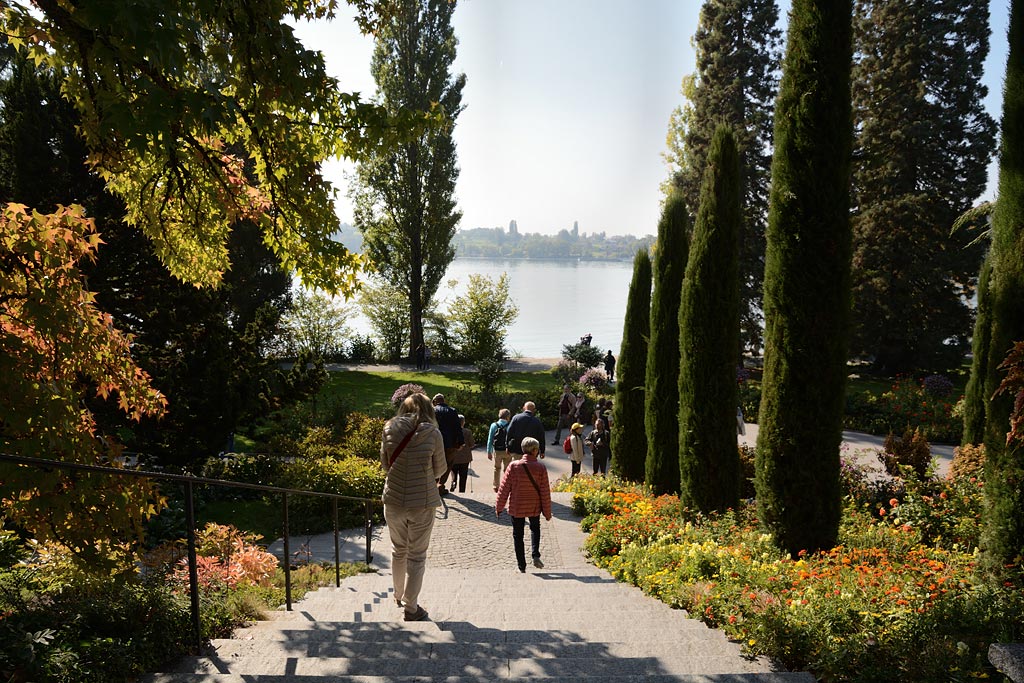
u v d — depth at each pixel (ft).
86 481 18.45
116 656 11.96
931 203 111.55
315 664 13.33
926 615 15.06
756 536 27.12
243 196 24.17
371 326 143.23
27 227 18.98
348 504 41.24
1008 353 17.89
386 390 101.50
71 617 13.08
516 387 105.91
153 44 12.48
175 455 38.96
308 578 25.32
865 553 24.79
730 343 33.47
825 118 25.36
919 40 110.83
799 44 25.64
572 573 28.71
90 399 33.91
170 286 42.04
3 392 17.70
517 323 236.63
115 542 18.56
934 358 112.98
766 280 27.04
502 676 13.08
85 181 47.29
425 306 137.18
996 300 18.92
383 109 20.36
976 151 110.93
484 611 20.07
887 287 112.68
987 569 19.02
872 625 14.96
